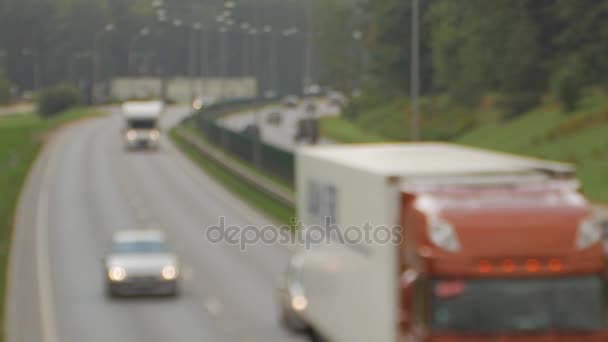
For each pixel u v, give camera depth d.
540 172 38.00
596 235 34.28
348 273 42.66
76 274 90.81
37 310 74.38
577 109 179.38
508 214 34.19
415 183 36.69
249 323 68.06
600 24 187.25
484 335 33.84
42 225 125.81
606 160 140.12
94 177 187.25
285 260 97.06
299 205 54.31
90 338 64.69
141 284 76.88
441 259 33.84
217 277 88.06
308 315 52.38
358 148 51.59
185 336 64.50
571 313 33.97
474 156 43.81
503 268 33.88
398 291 36.03
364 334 39.97
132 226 125.19
